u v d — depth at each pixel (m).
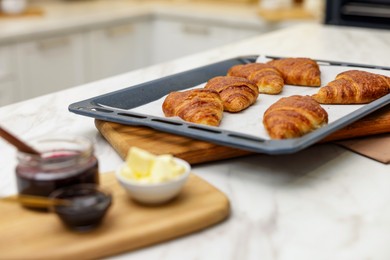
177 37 2.60
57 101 1.04
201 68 1.11
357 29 1.90
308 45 1.60
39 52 2.10
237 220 0.61
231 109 0.89
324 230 0.59
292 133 0.74
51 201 0.54
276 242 0.57
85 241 0.53
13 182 0.70
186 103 0.84
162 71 1.29
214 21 2.43
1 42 1.93
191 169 0.73
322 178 0.71
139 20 2.57
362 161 0.76
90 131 0.87
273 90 1.01
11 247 0.52
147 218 0.57
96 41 2.35
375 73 1.08
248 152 0.75
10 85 2.02
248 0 2.66
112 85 1.16
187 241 0.57
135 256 0.54
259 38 1.73
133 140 0.76
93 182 0.61
